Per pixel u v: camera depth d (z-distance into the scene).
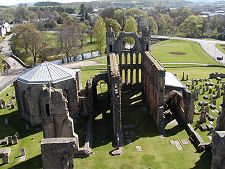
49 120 38.34
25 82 51.38
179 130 48.31
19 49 123.12
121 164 38.34
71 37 115.38
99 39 118.62
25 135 48.94
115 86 44.44
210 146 41.28
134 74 88.81
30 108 51.50
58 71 53.81
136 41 68.56
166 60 111.62
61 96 37.78
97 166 37.94
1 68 94.88
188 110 49.25
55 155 29.73
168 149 42.06
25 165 39.16
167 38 188.00
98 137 46.91
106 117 55.56
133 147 43.00
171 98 59.62
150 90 56.31
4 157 39.59
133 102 63.44
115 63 56.16
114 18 199.38
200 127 48.84
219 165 30.33
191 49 139.88
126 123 52.31
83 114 55.91
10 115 58.34
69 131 39.59
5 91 76.06
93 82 62.50
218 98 64.94
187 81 80.62
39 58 118.81
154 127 50.12
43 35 125.50
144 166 37.72
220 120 39.31
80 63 108.00
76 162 39.06
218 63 105.50
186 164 37.88
